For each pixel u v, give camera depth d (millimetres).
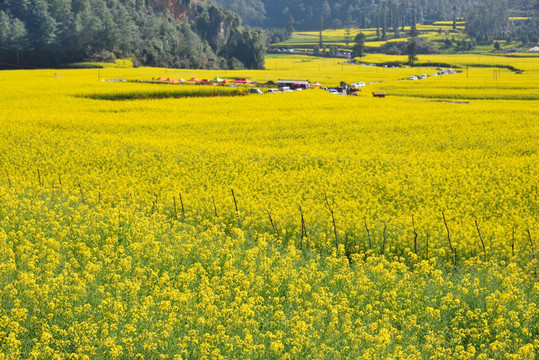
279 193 23625
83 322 9625
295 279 12875
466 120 45844
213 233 16312
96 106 53531
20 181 23891
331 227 17672
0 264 11453
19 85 70750
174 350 9500
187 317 10289
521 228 18516
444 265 15742
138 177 26547
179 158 30594
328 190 24000
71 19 175750
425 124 43969
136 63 175250
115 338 9586
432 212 20531
